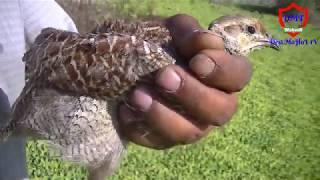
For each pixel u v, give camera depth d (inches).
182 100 9.3
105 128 11.4
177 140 9.9
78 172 26.4
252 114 43.5
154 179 28.8
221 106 9.4
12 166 11.8
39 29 12.4
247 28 14.9
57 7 13.2
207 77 9.2
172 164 30.7
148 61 10.5
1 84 11.5
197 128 9.8
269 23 80.5
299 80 57.7
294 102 49.9
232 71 9.3
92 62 10.6
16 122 11.2
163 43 10.9
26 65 11.5
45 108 11.1
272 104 47.9
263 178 32.6
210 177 30.7
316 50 70.2
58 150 11.7
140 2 58.6
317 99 52.1
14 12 11.7
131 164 29.5
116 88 10.6
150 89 10.0
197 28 11.1
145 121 10.1
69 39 10.9
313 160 36.9
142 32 11.4
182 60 10.3
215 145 34.9
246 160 34.4
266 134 39.8
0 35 11.5
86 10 35.0
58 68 10.8
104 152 11.7
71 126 11.1
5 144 11.6
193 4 84.8
